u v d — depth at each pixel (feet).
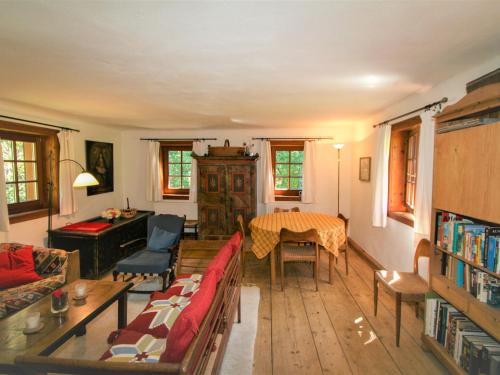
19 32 5.43
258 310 9.96
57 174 14.17
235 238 8.98
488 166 5.43
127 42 5.83
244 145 18.38
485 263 5.78
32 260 9.80
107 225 14.08
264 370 7.07
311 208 19.17
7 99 10.77
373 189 13.71
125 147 20.17
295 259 11.57
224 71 7.60
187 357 3.84
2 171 11.05
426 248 8.91
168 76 8.04
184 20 4.93
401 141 12.50
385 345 7.99
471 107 5.94
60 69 7.47
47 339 6.12
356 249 17.06
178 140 19.66
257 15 4.75
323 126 18.29
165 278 11.05
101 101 11.10
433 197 7.41
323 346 7.98
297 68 7.39
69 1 4.36
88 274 12.85
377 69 7.50
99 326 9.10
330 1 4.33
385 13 4.70
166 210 20.34
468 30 5.32
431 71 7.69
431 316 7.61
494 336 5.52
